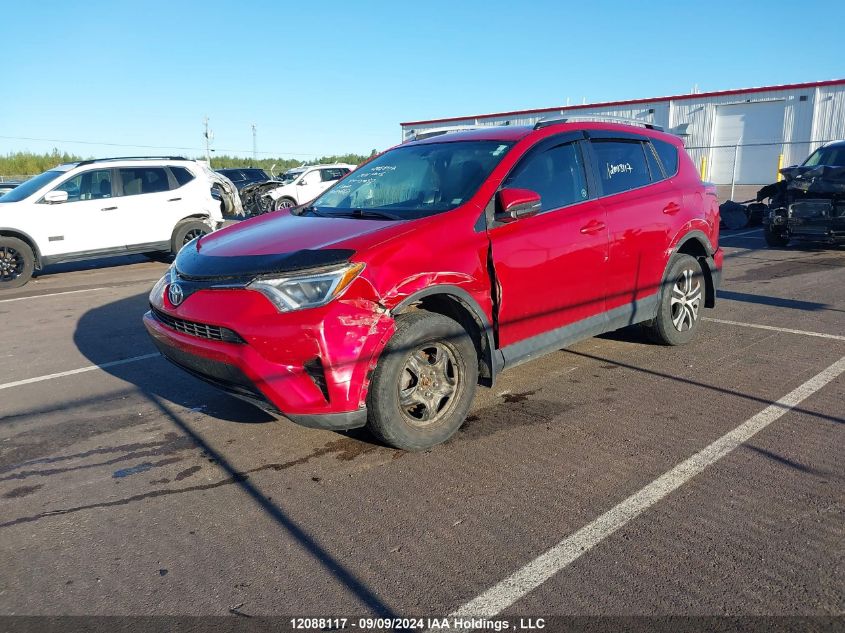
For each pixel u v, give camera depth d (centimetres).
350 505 336
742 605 254
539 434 412
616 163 512
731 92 3228
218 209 1290
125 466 387
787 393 469
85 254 1122
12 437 434
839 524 306
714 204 590
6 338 700
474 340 413
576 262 454
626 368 530
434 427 388
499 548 295
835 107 2922
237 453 400
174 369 571
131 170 1184
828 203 1069
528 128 475
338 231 389
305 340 342
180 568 289
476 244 395
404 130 4103
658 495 336
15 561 297
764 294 802
